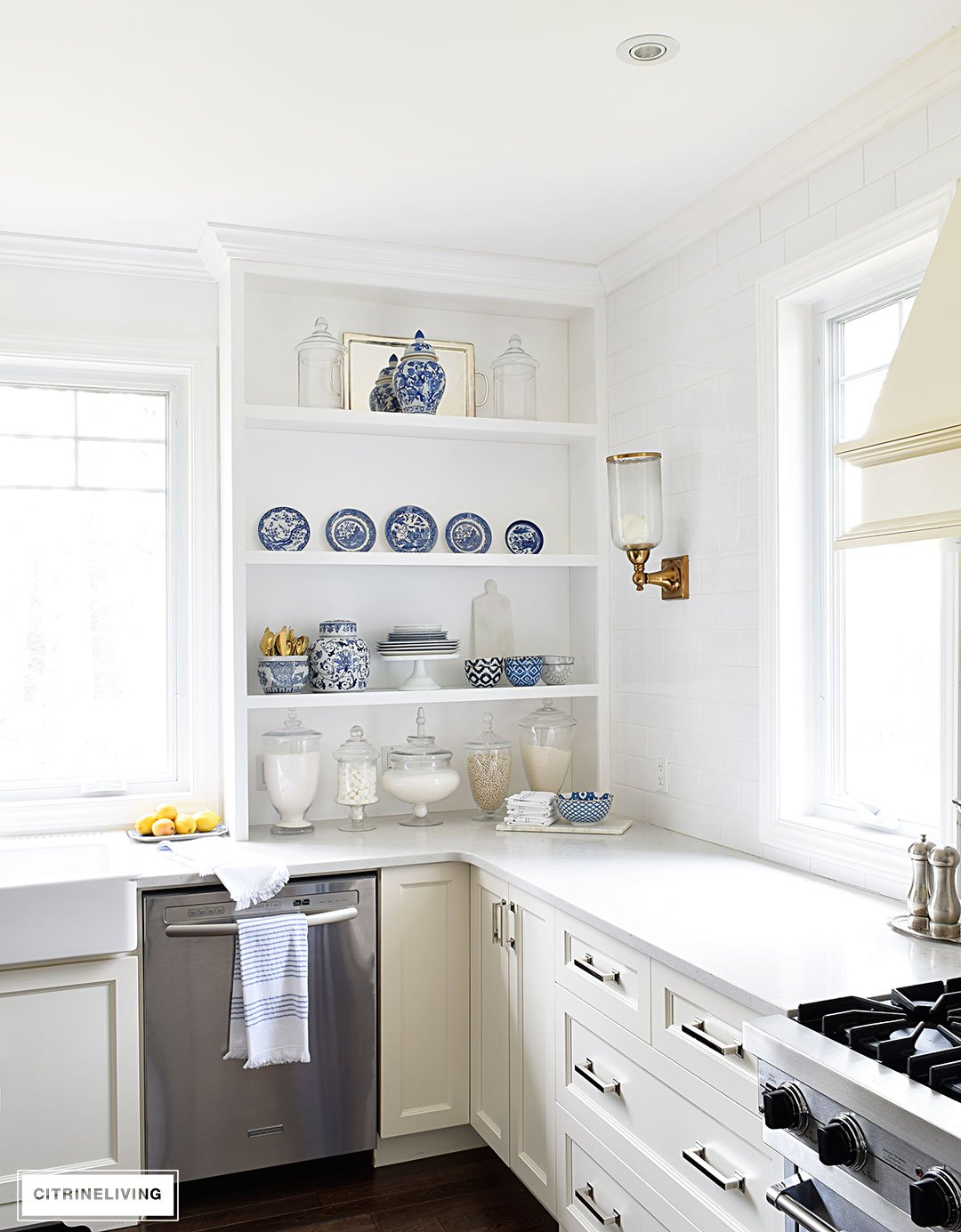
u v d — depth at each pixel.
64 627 3.33
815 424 2.73
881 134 2.36
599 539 3.55
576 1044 2.43
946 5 2.00
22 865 2.99
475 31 2.06
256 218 3.02
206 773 3.37
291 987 2.75
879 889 2.40
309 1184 2.90
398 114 2.40
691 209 2.96
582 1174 2.40
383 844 3.06
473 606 3.63
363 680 3.29
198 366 3.34
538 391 3.75
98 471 3.37
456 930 3.00
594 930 2.32
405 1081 2.95
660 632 3.24
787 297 2.67
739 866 2.71
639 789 3.38
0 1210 2.55
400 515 3.53
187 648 3.42
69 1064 2.61
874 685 2.60
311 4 1.96
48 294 3.20
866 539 1.91
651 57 2.17
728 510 2.90
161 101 2.33
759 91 2.31
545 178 2.77
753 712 2.80
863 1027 1.56
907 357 1.90
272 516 3.36
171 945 2.71
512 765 3.69
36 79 2.22
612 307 3.54
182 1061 2.72
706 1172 1.89
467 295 3.43
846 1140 1.42
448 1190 2.86
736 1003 1.83
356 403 3.39
